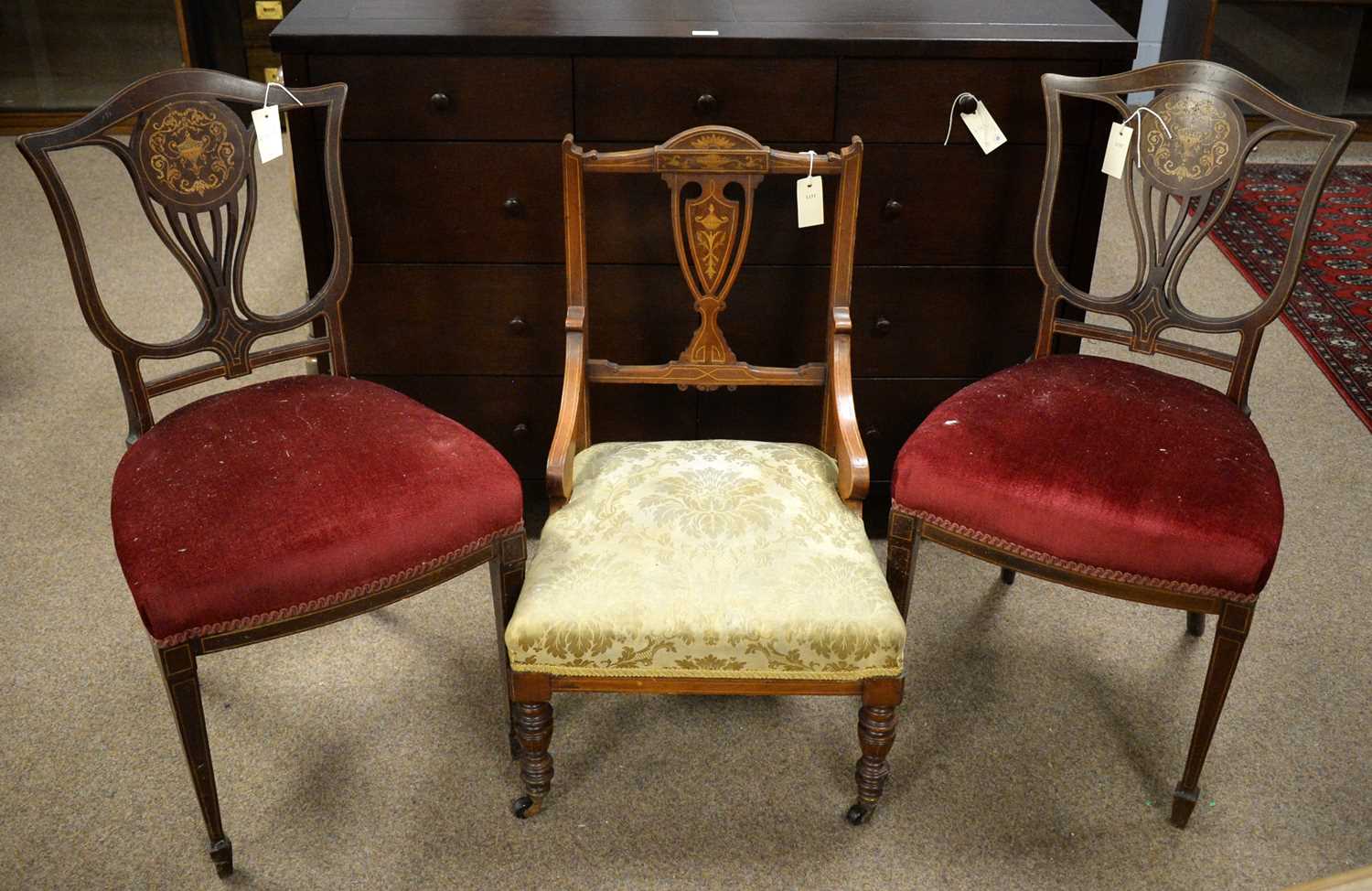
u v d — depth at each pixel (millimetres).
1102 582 1816
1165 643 2340
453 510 1765
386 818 1950
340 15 2197
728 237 1943
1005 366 2447
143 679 2211
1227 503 1762
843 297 1990
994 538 1857
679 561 1767
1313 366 3312
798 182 1921
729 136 1863
